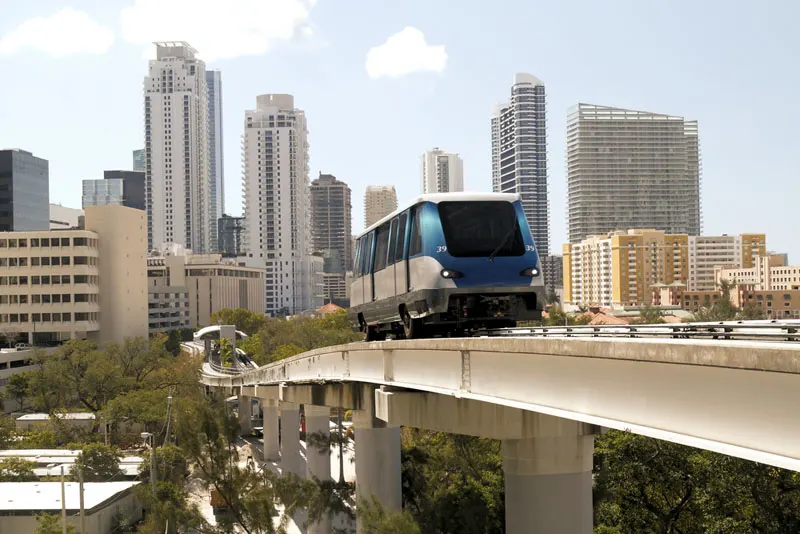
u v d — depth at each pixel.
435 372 21.64
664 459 33.94
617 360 12.87
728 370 10.31
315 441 60.50
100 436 76.00
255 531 34.41
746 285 191.00
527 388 16.16
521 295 23.98
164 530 36.91
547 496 24.69
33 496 44.81
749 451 9.91
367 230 34.56
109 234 144.12
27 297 138.88
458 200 24.66
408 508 40.44
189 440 35.38
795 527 30.59
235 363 131.25
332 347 35.59
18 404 108.38
